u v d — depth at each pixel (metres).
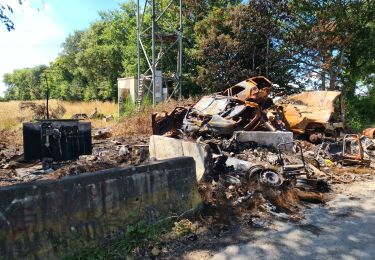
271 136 10.09
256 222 5.38
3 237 3.50
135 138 14.14
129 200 4.54
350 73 26.81
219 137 10.02
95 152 10.57
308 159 9.12
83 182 4.12
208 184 6.55
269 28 23.02
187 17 29.94
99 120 23.97
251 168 7.03
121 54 41.22
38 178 7.44
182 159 5.26
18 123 20.98
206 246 4.59
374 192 7.14
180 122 11.64
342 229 5.20
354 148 10.77
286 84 25.19
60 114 24.61
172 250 4.45
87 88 49.19
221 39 23.39
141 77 22.17
